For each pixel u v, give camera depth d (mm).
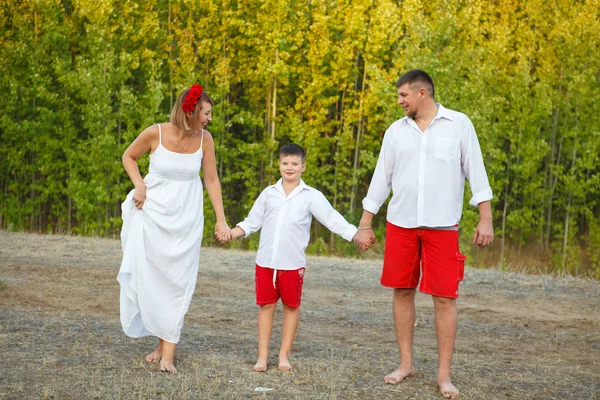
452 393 4207
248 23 18297
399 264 4461
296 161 4777
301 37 18359
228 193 22297
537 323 6906
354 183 19016
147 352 5008
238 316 6688
